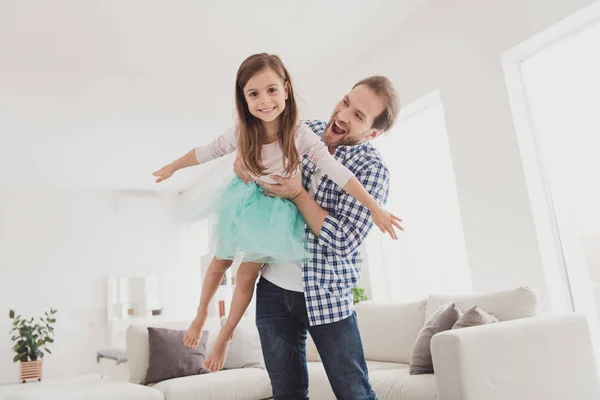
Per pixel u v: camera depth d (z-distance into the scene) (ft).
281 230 4.03
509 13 9.81
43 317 22.21
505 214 9.87
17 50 11.98
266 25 11.93
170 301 24.85
